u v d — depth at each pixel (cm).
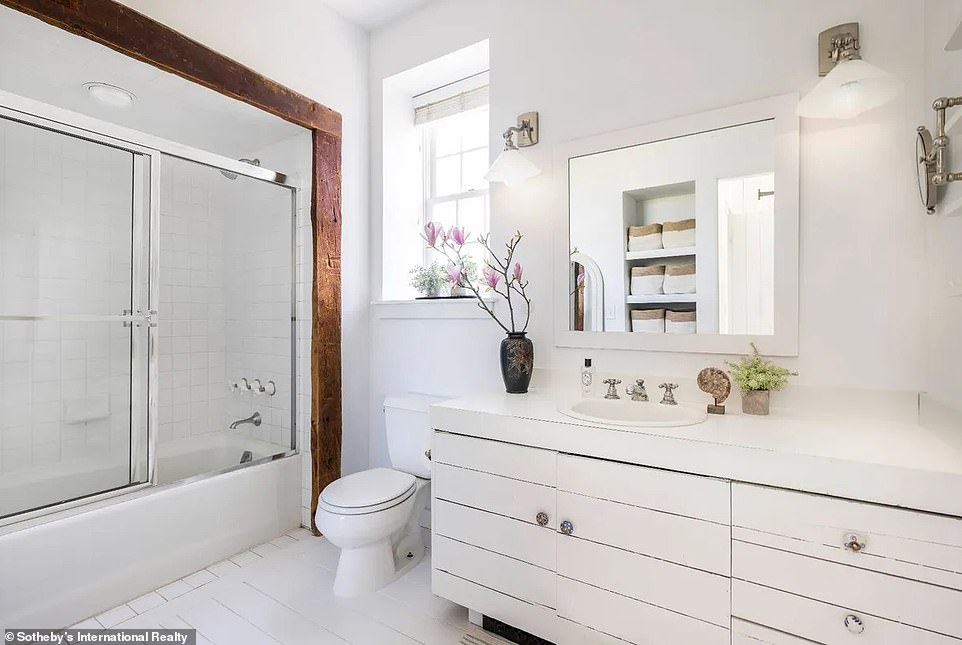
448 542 182
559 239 214
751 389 162
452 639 171
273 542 246
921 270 146
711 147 179
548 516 158
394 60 277
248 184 276
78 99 221
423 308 260
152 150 233
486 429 171
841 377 157
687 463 133
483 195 278
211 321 301
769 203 168
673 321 187
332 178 263
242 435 292
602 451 147
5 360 216
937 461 111
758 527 124
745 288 172
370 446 288
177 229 282
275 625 177
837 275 158
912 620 107
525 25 226
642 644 140
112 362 232
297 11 248
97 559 183
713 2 180
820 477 117
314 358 258
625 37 199
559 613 156
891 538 109
